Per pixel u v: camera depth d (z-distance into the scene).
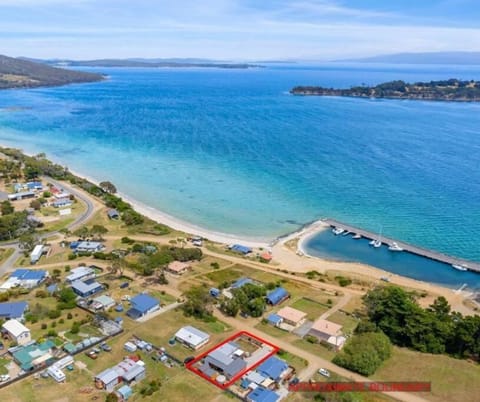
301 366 65.94
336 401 57.28
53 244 113.00
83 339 70.69
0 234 114.38
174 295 87.94
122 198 154.88
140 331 73.94
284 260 112.06
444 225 136.25
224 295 89.00
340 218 141.62
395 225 136.25
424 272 109.69
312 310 84.50
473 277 107.81
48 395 57.72
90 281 91.12
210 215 142.38
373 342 69.31
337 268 108.62
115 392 57.88
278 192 164.12
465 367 68.00
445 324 74.44
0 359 65.50
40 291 87.44
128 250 109.31
